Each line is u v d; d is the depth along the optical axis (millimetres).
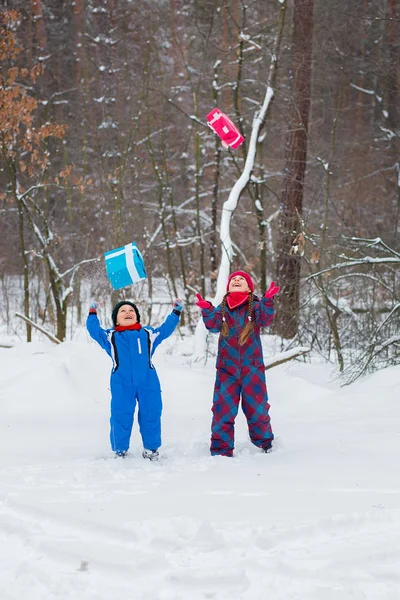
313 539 3582
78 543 3533
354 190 20016
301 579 3104
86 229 21781
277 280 14078
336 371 10320
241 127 17234
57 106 26156
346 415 7715
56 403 8562
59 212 23391
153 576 3182
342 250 12125
